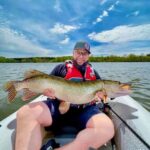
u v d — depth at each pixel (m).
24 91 0.83
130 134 0.71
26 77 0.82
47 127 0.82
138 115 0.82
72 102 0.82
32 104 0.76
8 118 0.90
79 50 0.89
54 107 0.79
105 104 1.00
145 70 6.36
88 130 0.69
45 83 0.80
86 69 0.93
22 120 0.69
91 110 0.81
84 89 0.83
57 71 0.94
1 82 3.40
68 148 0.65
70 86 0.82
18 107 1.84
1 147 0.67
